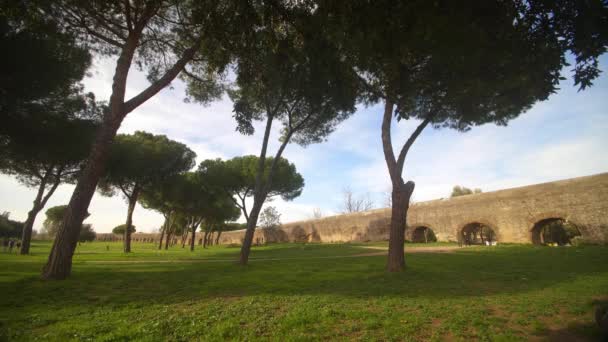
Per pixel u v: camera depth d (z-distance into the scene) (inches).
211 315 216.2
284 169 1282.0
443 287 307.1
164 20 457.7
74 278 350.3
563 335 173.6
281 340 167.8
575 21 155.6
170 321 201.9
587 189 809.5
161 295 283.4
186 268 492.7
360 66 285.0
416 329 184.1
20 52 437.7
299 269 469.4
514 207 949.2
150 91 399.2
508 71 232.4
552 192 872.3
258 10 258.7
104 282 339.0
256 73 342.6
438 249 845.2
